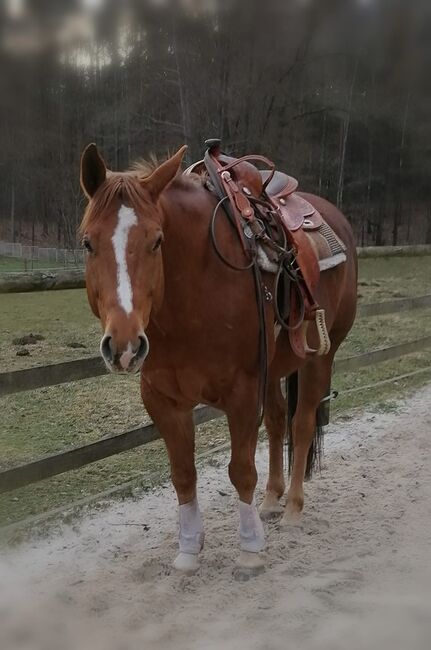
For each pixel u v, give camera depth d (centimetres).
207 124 1495
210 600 239
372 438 423
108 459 395
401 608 230
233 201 246
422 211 1636
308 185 1628
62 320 904
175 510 322
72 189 1664
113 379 581
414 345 550
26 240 1952
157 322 222
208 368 233
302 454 311
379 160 1623
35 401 510
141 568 261
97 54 1605
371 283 1187
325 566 264
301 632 217
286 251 260
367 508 320
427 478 357
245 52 1509
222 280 230
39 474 296
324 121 1549
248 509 256
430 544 283
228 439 432
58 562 271
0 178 1822
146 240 195
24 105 1590
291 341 263
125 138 1606
